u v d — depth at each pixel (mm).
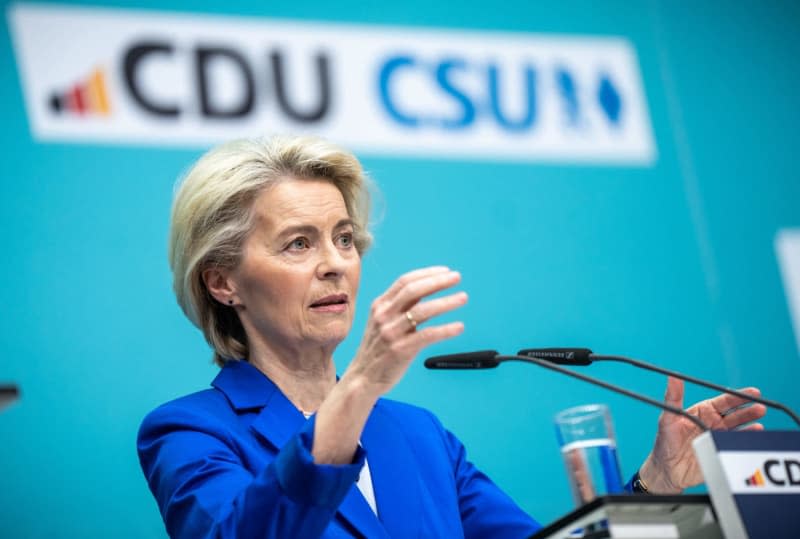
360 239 4570
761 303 7648
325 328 4141
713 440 3148
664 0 8133
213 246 4230
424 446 4246
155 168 6680
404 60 7344
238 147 4355
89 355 6262
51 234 6383
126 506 6113
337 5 7293
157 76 6816
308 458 3172
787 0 8461
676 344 7371
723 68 8148
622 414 7066
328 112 7082
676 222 7648
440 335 3184
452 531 3984
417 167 7172
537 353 3975
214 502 3494
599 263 7379
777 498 3111
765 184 7957
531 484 6711
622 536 3070
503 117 7473
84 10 6770
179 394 6355
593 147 7625
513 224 7270
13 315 6191
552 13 7805
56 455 6066
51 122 6555
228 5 7062
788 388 7520
